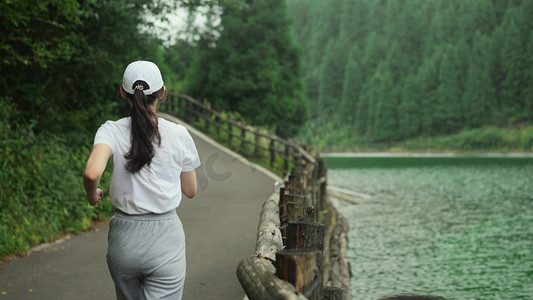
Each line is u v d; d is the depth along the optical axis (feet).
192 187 9.07
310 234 9.63
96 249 22.56
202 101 96.63
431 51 390.01
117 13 34.24
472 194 69.97
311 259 7.14
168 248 8.41
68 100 37.45
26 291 16.69
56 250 22.25
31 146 28.68
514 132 306.35
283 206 15.44
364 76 407.03
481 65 339.98
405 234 39.93
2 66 30.07
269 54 92.94
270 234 11.73
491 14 377.50
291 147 55.01
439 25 391.04
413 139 345.92
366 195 66.95
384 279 27.50
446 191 74.08
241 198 36.65
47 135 32.53
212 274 19.17
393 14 426.92
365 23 449.06
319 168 41.60
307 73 469.16
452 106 335.06
